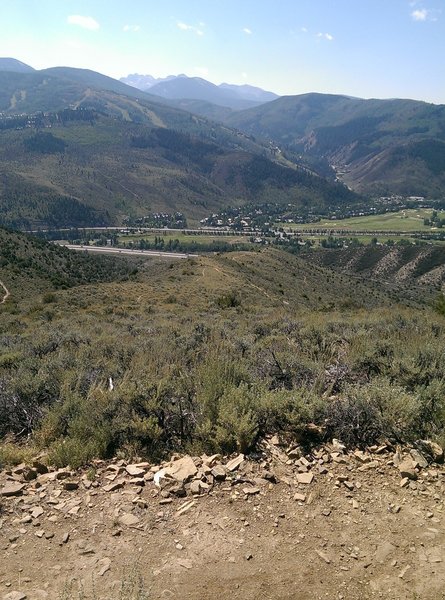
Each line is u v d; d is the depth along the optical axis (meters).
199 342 10.99
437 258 176.12
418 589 3.31
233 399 5.66
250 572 3.44
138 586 3.23
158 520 3.97
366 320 13.93
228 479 4.56
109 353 9.98
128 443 5.50
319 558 3.60
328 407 5.70
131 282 60.19
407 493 4.46
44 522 3.95
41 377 7.23
